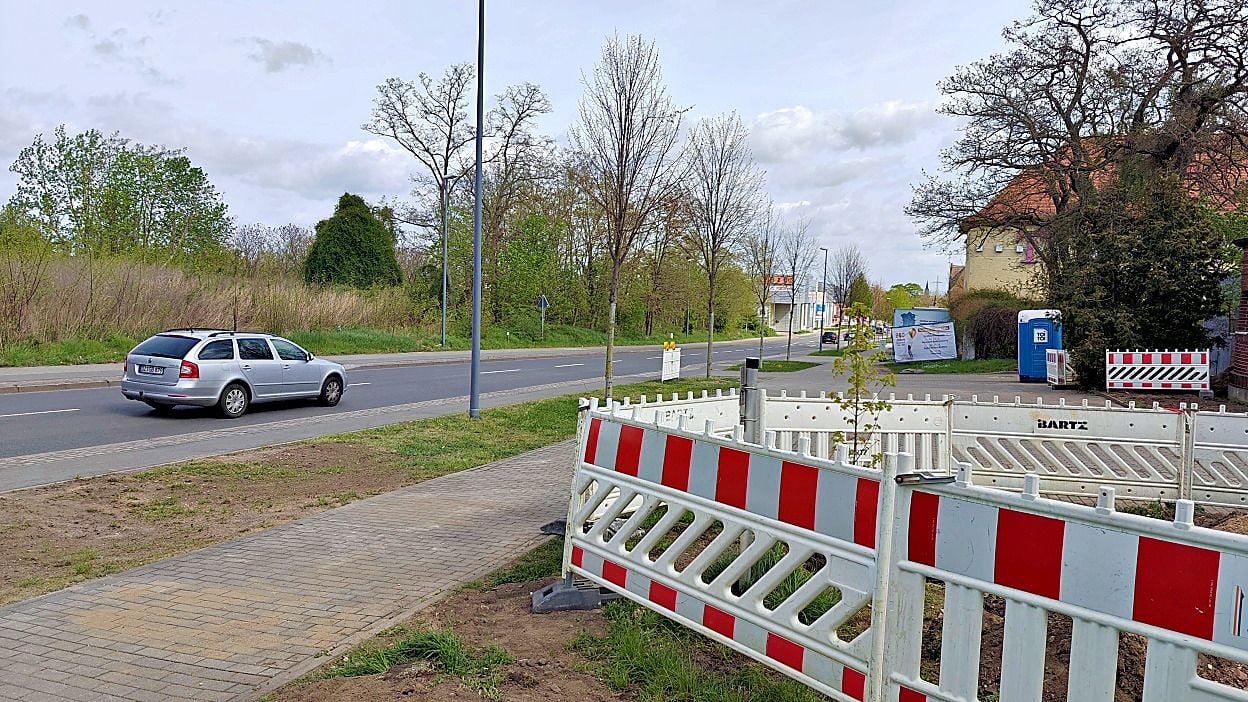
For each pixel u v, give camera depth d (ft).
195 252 127.13
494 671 13.50
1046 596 9.53
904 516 10.98
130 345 83.66
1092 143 97.45
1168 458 30.40
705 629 14.06
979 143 102.22
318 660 14.33
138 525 24.80
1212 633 8.19
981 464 29.91
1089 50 94.94
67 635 15.58
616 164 49.47
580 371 98.32
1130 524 8.83
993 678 13.07
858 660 11.43
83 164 118.01
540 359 122.52
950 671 10.44
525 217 170.09
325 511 26.22
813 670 12.14
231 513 26.40
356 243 151.84
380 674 13.47
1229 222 85.05
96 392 59.52
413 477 32.58
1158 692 8.63
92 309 83.76
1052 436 29.30
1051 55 96.68
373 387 71.41
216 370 49.11
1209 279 72.54
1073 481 29.25
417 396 64.85
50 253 84.28
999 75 99.30
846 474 11.89
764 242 116.98
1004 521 9.93
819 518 12.26
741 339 269.44
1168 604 8.52
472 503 27.43
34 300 79.15
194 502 27.81
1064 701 12.45
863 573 11.45
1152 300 73.15
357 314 123.24
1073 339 76.89
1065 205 103.45
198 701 12.79
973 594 10.23
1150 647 8.68
